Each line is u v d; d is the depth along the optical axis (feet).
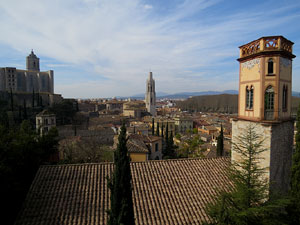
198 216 41.06
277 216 37.09
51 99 382.01
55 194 43.16
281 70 46.98
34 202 41.14
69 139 157.99
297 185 44.60
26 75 442.50
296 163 45.70
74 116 293.23
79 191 44.29
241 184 35.94
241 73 53.83
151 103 560.61
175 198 44.55
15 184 59.26
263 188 35.42
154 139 148.05
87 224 37.60
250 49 50.83
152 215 40.09
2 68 401.29
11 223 54.60
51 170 49.57
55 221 37.76
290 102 51.39
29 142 79.36
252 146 39.04
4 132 68.90
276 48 45.65
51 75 486.38
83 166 51.83
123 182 32.30
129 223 32.07
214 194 45.73
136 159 108.58
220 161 58.23
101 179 48.08
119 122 334.44
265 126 46.06
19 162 66.44
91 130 228.84
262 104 47.29
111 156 118.21
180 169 53.26
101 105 620.49
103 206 41.14
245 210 33.12
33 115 296.92
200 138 268.00
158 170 52.11
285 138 50.16
